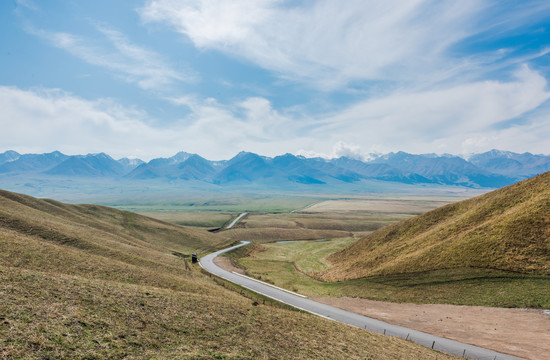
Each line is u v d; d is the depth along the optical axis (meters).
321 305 60.59
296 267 109.50
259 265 111.75
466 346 39.00
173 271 62.09
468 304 51.22
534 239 60.03
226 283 75.00
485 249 63.88
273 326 32.41
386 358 30.02
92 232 85.56
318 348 28.59
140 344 20.61
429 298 56.66
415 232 99.56
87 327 20.88
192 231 170.00
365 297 63.91
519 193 81.88
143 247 95.50
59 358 16.16
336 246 155.75
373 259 91.12
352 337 35.47
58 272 37.31
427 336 42.94
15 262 36.22
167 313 28.14
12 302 21.28
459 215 94.44
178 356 19.98
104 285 31.86
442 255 69.81
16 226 58.62
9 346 15.80
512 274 54.78
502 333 41.03
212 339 24.89
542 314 43.59
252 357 22.91
